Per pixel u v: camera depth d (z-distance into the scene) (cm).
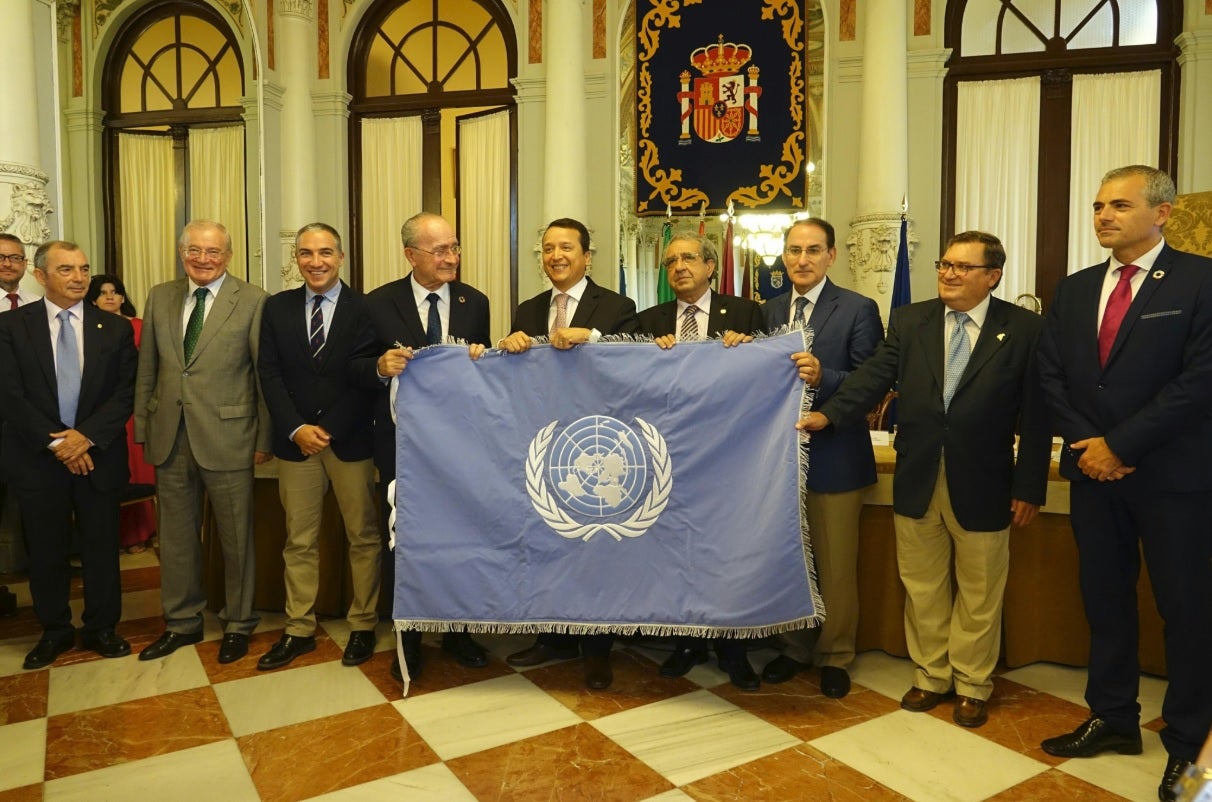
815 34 623
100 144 536
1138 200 208
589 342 262
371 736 239
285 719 251
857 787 211
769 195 635
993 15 614
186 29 588
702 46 639
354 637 301
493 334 711
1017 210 616
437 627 264
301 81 687
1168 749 212
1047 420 237
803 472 248
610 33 644
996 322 247
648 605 255
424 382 266
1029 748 232
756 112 634
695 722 248
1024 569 294
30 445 293
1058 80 605
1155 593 215
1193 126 572
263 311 302
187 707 259
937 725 246
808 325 281
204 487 318
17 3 402
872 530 306
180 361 303
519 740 236
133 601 375
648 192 652
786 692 270
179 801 205
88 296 446
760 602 246
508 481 263
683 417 256
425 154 714
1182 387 200
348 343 296
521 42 665
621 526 258
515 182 689
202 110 593
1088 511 224
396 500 265
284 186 682
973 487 243
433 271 288
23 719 252
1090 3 602
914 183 612
